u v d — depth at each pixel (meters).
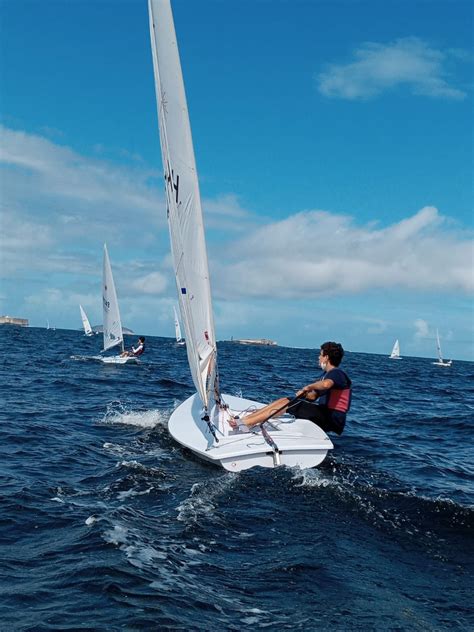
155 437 7.73
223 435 6.52
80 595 3.19
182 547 3.94
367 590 3.45
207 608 3.11
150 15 7.24
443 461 7.29
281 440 6.16
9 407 10.05
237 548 3.97
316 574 3.61
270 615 3.08
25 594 3.19
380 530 4.46
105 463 6.30
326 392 6.62
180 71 7.18
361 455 7.24
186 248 7.15
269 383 17.20
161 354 36.66
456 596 3.46
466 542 4.35
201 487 5.25
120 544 3.90
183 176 7.15
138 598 3.17
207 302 7.28
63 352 30.25
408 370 35.16
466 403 14.98
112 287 27.28
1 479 5.52
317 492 5.21
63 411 9.91
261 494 5.11
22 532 4.17
